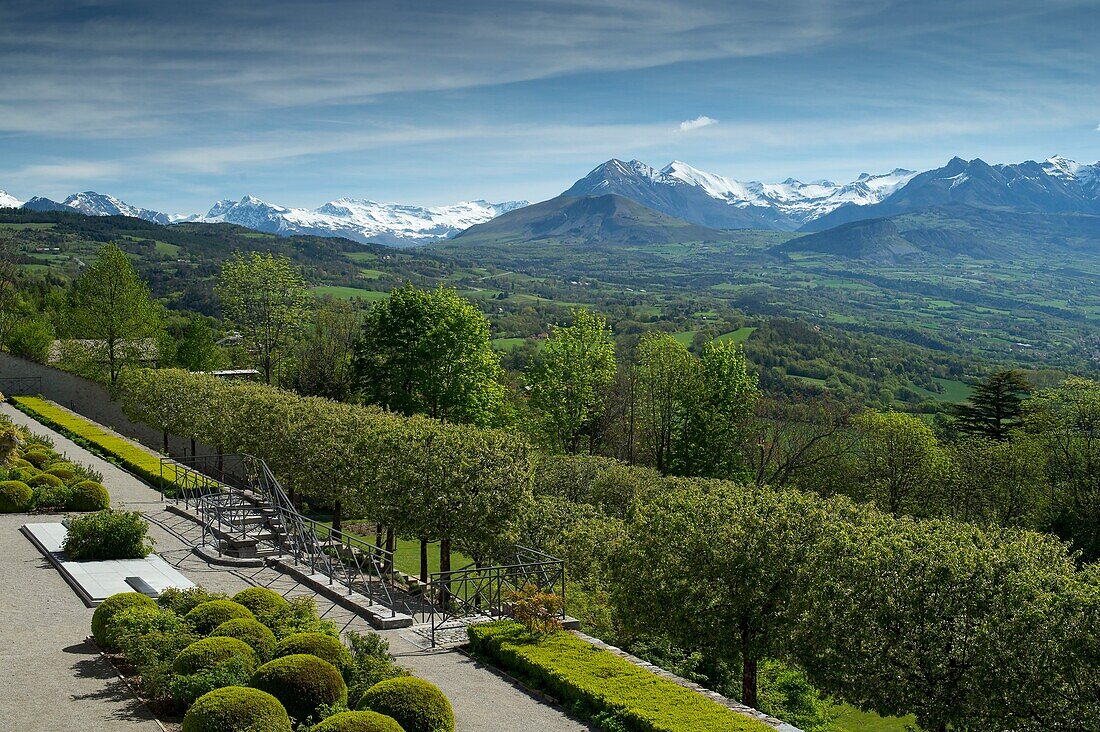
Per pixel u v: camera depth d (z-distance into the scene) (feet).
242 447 140.97
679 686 61.72
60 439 179.42
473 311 199.62
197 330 247.50
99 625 65.82
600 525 111.75
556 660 65.82
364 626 79.51
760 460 214.69
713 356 209.15
